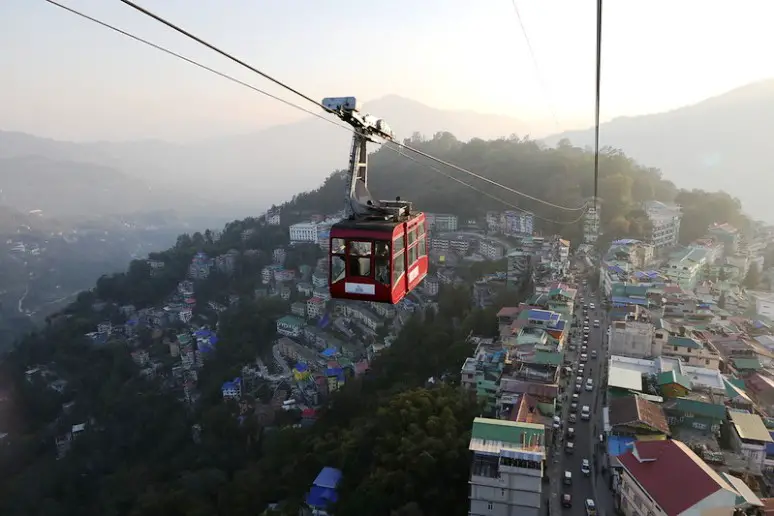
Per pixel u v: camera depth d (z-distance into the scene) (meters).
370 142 22.42
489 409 67.50
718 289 114.44
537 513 47.69
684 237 151.62
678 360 70.62
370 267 19.69
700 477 43.22
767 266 142.25
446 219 187.75
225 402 114.44
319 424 89.94
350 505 56.53
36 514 95.00
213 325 177.88
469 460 54.19
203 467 93.31
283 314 160.75
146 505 77.88
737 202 165.25
